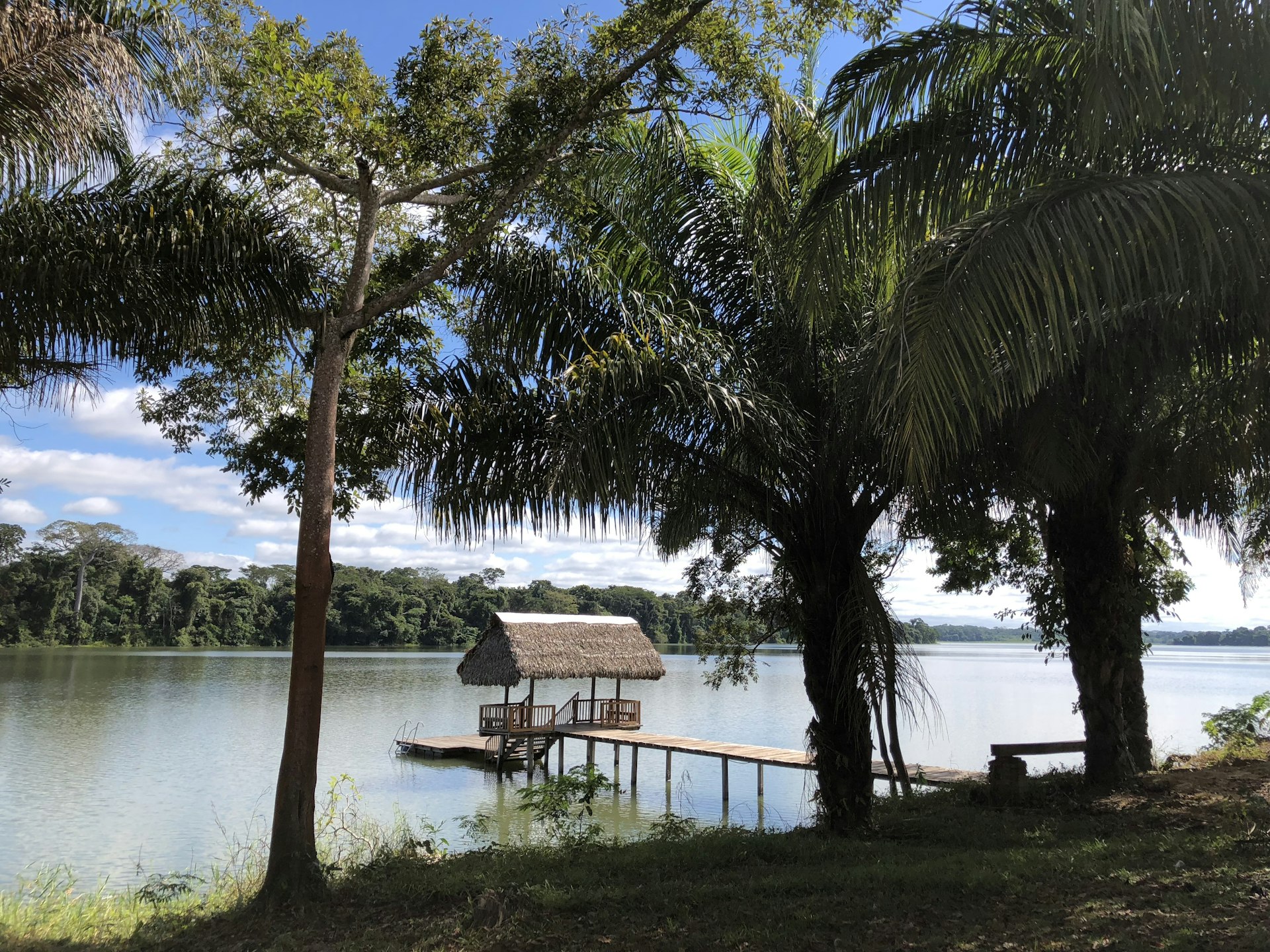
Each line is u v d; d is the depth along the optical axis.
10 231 6.16
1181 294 5.48
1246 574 12.41
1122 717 9.95
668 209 8.66
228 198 6.98
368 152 7.71
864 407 7.23
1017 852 6.90
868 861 7.01
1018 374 4.78
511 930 5.61
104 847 13.86
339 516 9.06
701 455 7.90
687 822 10.16
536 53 7.91
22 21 5.32
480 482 7.72
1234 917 4.77
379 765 23.86
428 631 98.56
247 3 7.83
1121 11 4.07
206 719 33.09
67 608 83.00
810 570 8.46
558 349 8.23
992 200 5.51
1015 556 13.55
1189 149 5.39
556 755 26.30
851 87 5.80
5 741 26.67
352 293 7.72
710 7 7.63
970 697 44.25
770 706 43.19
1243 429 7.97
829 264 6.09
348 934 5.83
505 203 7.84
